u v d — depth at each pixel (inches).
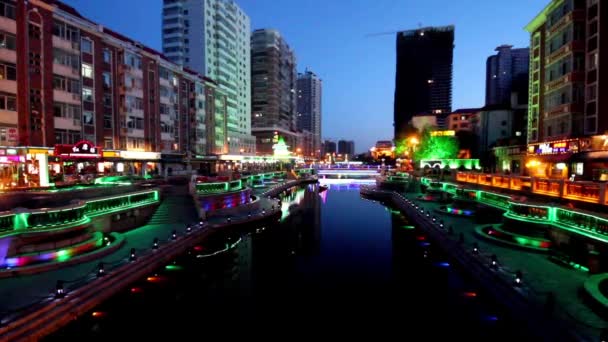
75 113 1581.0
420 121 4200.3
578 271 636.7
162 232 956.0
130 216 1023.6
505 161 2362.2
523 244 807.7
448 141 3164.4
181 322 572.4
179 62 3521.2
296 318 591.8
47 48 1446.9
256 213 1315.2
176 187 1342.3
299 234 1219.2
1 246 641.6
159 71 2220.7
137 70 1995.6
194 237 963.3
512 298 542.0
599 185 767.1
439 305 629.0
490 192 1195.3
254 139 4301.2
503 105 3051.2
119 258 713.0
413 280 756.6
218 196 1337.4
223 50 3779.5
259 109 5280.5
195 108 2664.9
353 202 2084.2
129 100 1920.5
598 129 1343.5
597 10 1362.0
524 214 860.0
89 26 1654.8
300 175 3907.5
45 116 1432.1
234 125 3961.6
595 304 480.4
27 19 1369.3
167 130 2295.8
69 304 509.7
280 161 4667.8
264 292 707.4
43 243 690.2
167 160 2235.5
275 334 540.1
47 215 705.6
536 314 478.9
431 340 522.3
